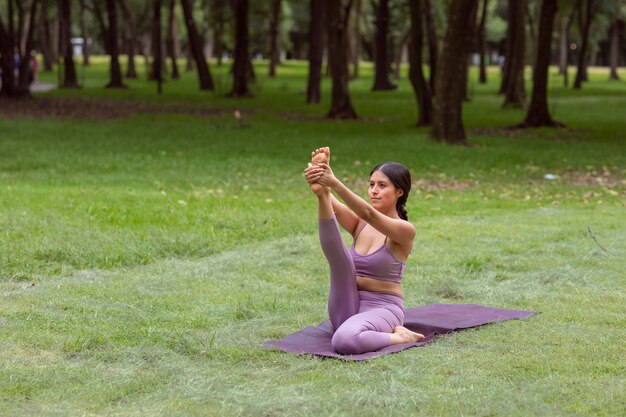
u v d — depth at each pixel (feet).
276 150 61.46
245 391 15.46
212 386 15.79
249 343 18.60
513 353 17.94
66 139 65.87
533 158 59.47
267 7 197.88
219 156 57.47
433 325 19.53
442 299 23.16
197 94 135.64
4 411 14.40
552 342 18.71
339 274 18.49
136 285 23.90
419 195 43.29
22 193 38.11
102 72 205.67
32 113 92.79
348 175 49.90
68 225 30.71
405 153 60.39
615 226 33.45
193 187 43.42
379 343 17.85
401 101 128.57
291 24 261.85
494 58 348.18
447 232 32.24
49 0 199.11
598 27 202.90
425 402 14.89
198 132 74.43
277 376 16.43
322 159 17.85
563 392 15.46
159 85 134.92
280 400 14.92
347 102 95.30
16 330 19.06
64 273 25.22
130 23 190.80
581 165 56.59
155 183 44.01
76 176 46.83
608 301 22.50
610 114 107.14
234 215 34.04
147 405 14.88
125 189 41.83
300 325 20.34
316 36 116.16
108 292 22.93
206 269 26.08
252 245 29.84
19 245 27.32
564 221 34.73
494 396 15.21
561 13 174.81
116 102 114.73
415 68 84.43
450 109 68.80
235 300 22.54
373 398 15.02
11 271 25.07
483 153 61.67
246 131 76.64
